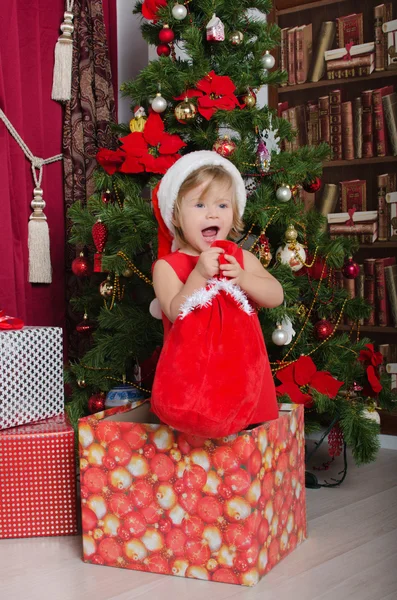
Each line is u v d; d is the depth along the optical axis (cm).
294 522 150
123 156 199
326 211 276
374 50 258
